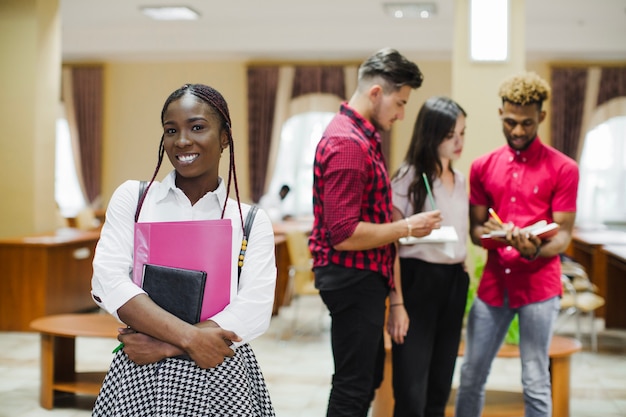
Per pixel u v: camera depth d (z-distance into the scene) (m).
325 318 8.62
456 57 6.15
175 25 12.76
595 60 12.45
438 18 11.73
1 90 8.05
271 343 7.16
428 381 3.33
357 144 2.74
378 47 12.48
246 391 1.85
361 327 2.80
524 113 3.25
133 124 13.66
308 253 7.75
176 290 1.81
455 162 6.15
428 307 3.20
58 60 8.34
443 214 3.27
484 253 5.67
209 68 13.43
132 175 13.73
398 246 3.22
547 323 3.27
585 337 7.61
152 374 1.81
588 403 5.20
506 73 6.10
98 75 13.60
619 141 12.47
